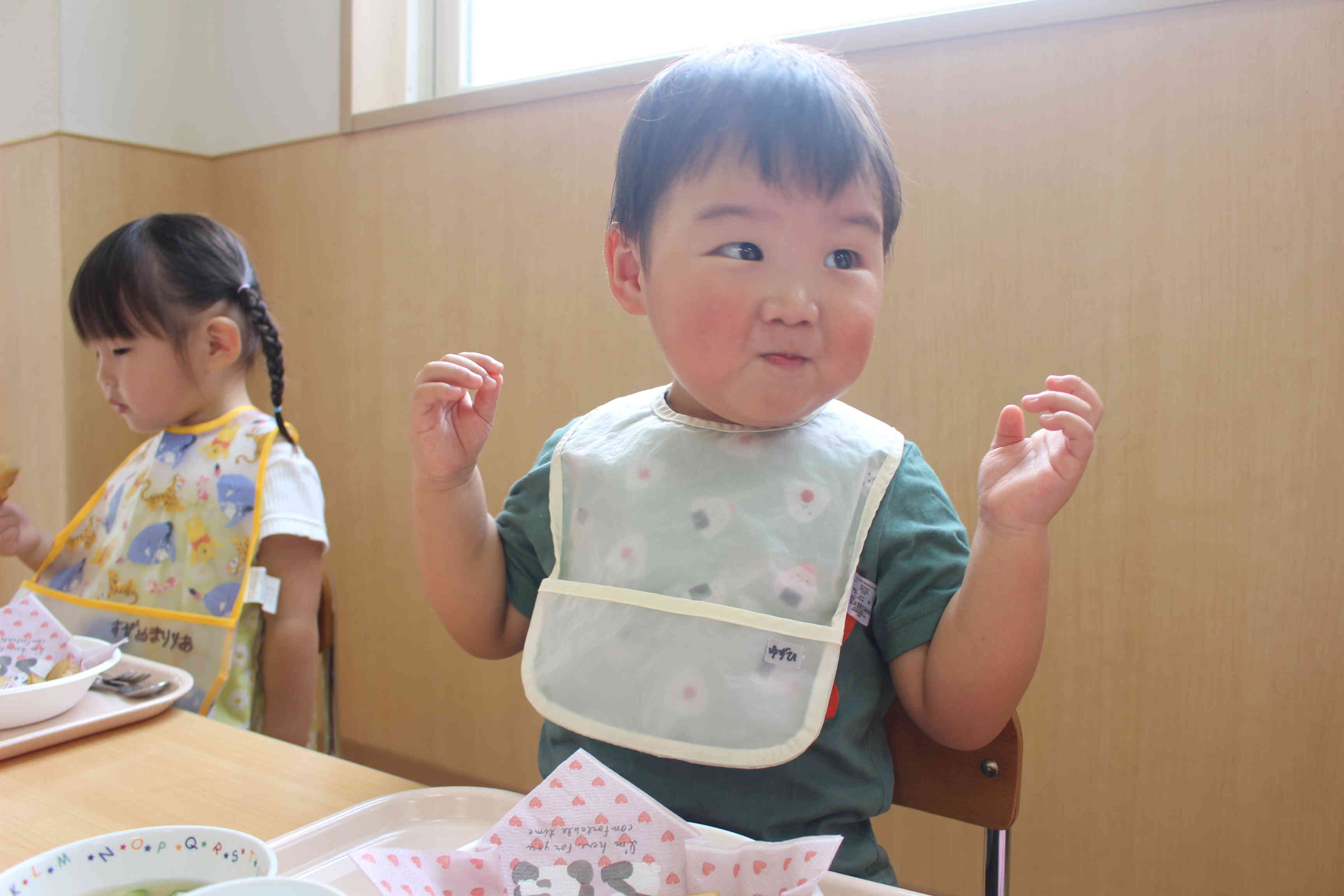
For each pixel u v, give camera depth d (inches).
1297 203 41.2
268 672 45.2
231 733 27.0
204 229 49.0
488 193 63.7
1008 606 22.0
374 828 21.6
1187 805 45.0
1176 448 44.2
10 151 74.0
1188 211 43.2
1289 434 41.9
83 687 28.3
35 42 71.7
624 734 22.3
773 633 22.9
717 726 21.9
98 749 25.7
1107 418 45.5
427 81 72.9
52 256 71.7
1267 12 41.1
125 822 21.4
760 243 22.3
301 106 73.1
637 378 58.4
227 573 44.1
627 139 25.6
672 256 23.0
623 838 17.4
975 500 48.5
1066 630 47.1
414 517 27.7
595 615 24.2
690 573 24.0
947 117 47.9
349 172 70.6
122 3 73.8
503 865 16.9
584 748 25.6
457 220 65.4
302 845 20.3
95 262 45.8
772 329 22.3
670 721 22.2
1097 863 47.1
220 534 44.5
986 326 47.8
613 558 25.2
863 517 25.1
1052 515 21.5
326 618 47.1
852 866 24.0
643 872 17.1
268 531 44.6
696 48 60.7
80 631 44.5
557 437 30.4
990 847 26.1
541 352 62.2
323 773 24.1
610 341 59.2
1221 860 44.4
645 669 22.9
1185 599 44.4
